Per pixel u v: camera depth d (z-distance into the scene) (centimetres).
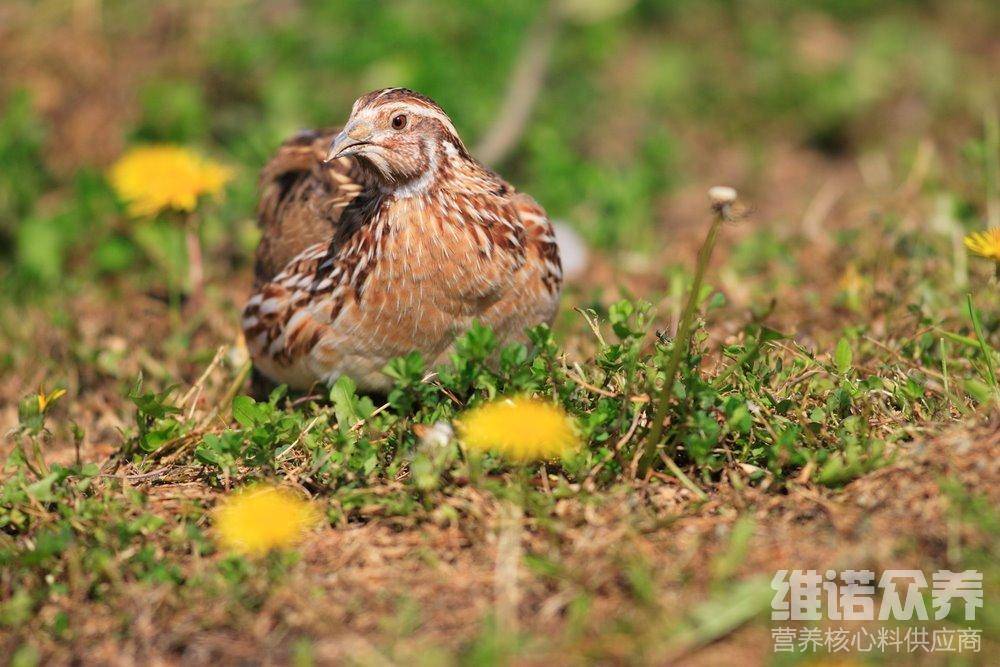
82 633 733
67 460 1011
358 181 1044
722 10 2031
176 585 753
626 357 850
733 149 1797
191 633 716
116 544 785
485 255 906
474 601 718
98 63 1639
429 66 1692
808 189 1677
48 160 1564
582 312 931
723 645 677
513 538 757
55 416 1108
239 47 1677
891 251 1230
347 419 895
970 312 873
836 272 1239
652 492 805
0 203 1457
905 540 731
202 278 1313
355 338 938
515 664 662
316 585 743
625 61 1942
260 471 857
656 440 804
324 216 1062
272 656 694
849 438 805
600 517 771
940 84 1842
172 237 1364
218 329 1204
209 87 1658
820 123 1800
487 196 918
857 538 739
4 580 774
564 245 1389
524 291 939
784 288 1215
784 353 1010
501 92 1728
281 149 1172
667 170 1655
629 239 1458
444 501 797
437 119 898
